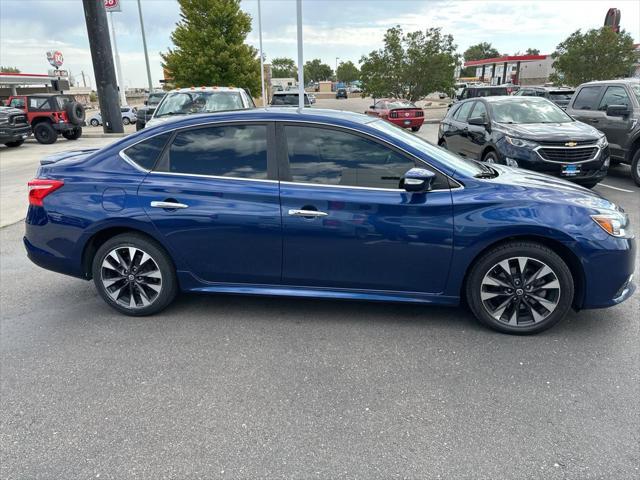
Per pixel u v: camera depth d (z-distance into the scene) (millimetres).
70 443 2523
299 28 9289
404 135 3809
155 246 3781
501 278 3477
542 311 3465
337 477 2271
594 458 2355
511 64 51719
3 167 12977
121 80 35469
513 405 2760
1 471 2338
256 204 3553
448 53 29609
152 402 2848
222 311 4047
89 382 3059
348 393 2900
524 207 3328
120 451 2461
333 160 3537
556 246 3395
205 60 27375
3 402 2871
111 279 3912
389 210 3422
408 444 2475
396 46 30047
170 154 3754
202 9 27766
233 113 3725
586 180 7457
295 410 2754
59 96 19844
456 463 2342
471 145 9156
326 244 3523
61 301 4328
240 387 2980
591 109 9742
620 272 3352
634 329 3598
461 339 3506
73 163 3945
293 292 3729
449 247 3408
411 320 3816
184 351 3414
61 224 3830
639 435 2500
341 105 46531
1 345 3541
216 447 2475
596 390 2877
